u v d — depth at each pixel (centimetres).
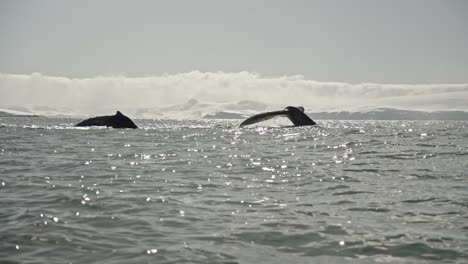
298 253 1074
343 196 1728
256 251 1088
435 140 4622
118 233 1221
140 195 1720
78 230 1239
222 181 2086
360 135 5450
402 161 2852
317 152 3447
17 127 6738
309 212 1466
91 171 2339
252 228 1274
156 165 2642
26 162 2677
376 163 2762
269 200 1656
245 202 1620
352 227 1282
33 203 1552
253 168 2542
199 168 2531
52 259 1021
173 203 1590
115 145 3906
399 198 1677
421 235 1205
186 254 1062
